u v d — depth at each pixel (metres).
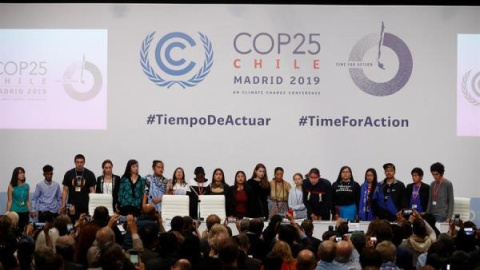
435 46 17.77
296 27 17.73
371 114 17.73
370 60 17.77
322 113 17.72
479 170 17.73
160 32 17.77
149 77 17.72
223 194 15.05
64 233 10.84
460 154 17.73
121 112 17.69
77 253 9.16
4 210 17.56
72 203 15.73
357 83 17.73
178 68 17.72
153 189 15.30
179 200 13.98
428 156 17.73
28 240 10.09
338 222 11.52
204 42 17.73
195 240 9.02
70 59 17.72
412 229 11.02
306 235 10.87
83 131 17.67
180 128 17.69
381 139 17.73
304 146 17.69
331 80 17.73
